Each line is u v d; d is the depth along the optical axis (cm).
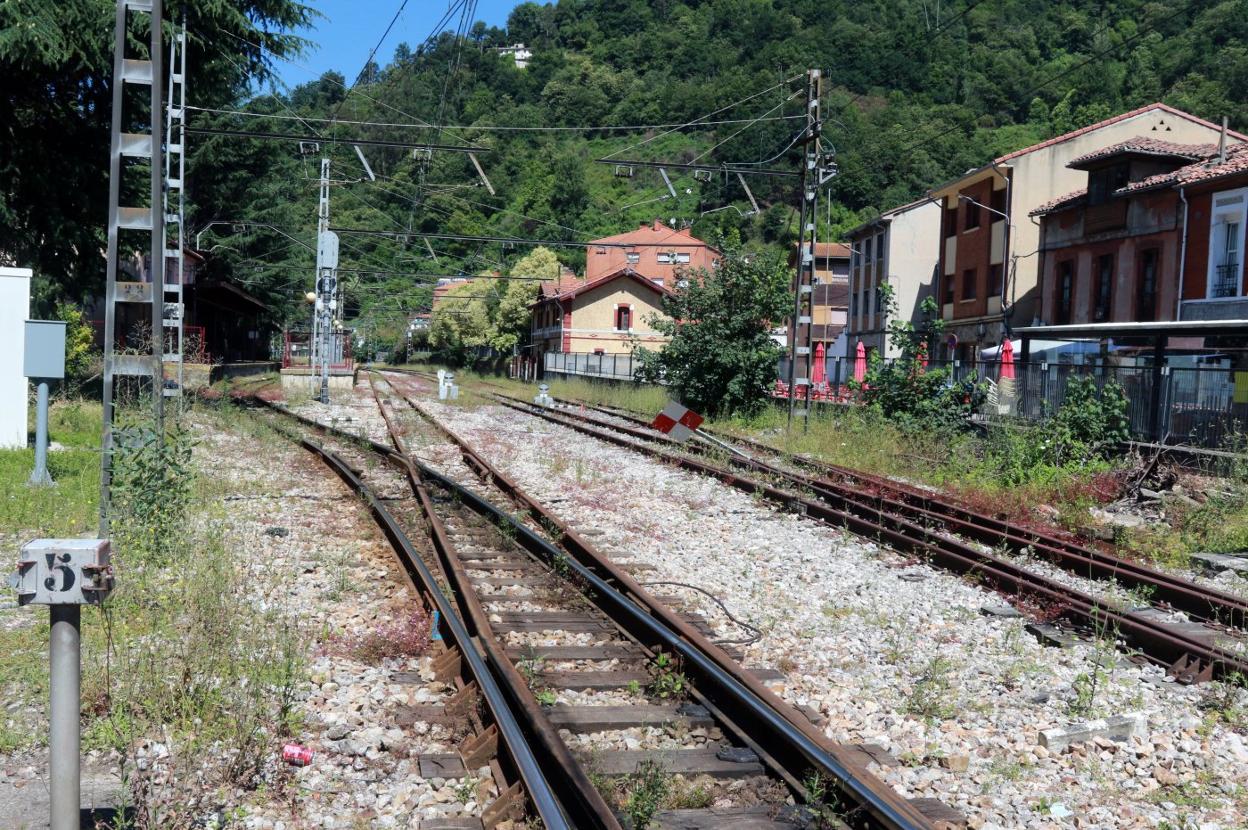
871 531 1143
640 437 2355
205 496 1256
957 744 550
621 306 6638
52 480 1354
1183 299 2891
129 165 2875
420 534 1084
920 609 841
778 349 2731
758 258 2755
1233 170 2669
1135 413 1770
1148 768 530
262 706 539
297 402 3462
